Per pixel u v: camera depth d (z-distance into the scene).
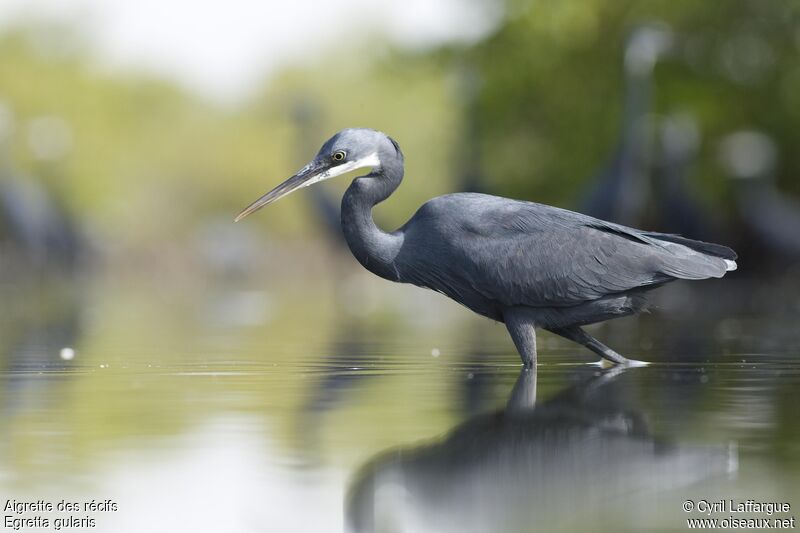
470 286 10.94
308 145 39.75
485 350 13.56
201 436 7.47
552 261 10.66
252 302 26.09
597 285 10.62
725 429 7.57
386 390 9.66
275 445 7.16
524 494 5.98
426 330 17.41
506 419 8.01
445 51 41.94
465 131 42.44
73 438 7.43
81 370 11.38
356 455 6.84
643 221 33.97
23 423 7.99
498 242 10.81
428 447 7.05
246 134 66.56
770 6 39.38
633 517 5.60
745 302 23.95
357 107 65.25
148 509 5.80
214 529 5.48
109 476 6.40
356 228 11.15
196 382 10.31
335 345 14.43
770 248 36.84
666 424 7.77
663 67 39.84
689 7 39.09
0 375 10.94
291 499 5.94
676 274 10.59
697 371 10.94
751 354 12.68
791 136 40.56
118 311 22.28
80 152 64.06
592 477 6.30
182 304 24.91
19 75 65.06
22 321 19.25
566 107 40.75
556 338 14.91
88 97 66.19
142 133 66.88
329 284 37.19
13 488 6.18
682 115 38.44
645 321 18.67
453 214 10.96
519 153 41.97
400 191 62.84
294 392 9.56
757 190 37.06
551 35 39.78
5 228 50.78
